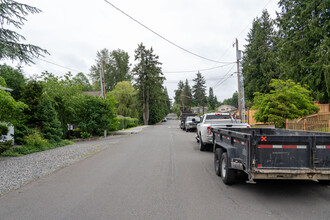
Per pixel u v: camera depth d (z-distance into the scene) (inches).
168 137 757.9
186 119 1103.0
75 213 162.9
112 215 158.2
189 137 756.0
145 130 1194.0
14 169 315.3
